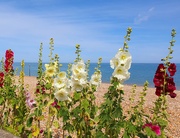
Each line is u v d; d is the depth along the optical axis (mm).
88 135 965
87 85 997
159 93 839
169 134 1771
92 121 973
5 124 1185
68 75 989
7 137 883
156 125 801
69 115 966
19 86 1228
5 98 1219
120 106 817
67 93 945
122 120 825
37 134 1025
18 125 1160
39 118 1021
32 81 5316
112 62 819
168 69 828
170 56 825
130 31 818
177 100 3344
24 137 1120
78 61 965
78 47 962
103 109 825
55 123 1037
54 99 995
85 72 954
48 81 991
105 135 827
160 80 836
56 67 993
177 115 2387
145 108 2451
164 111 827
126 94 3609
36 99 1018
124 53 804
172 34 821
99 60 1027
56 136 1419
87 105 949
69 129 966
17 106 1145
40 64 1036
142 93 865
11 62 1271
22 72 1220
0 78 1234
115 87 801
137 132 812
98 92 3672
